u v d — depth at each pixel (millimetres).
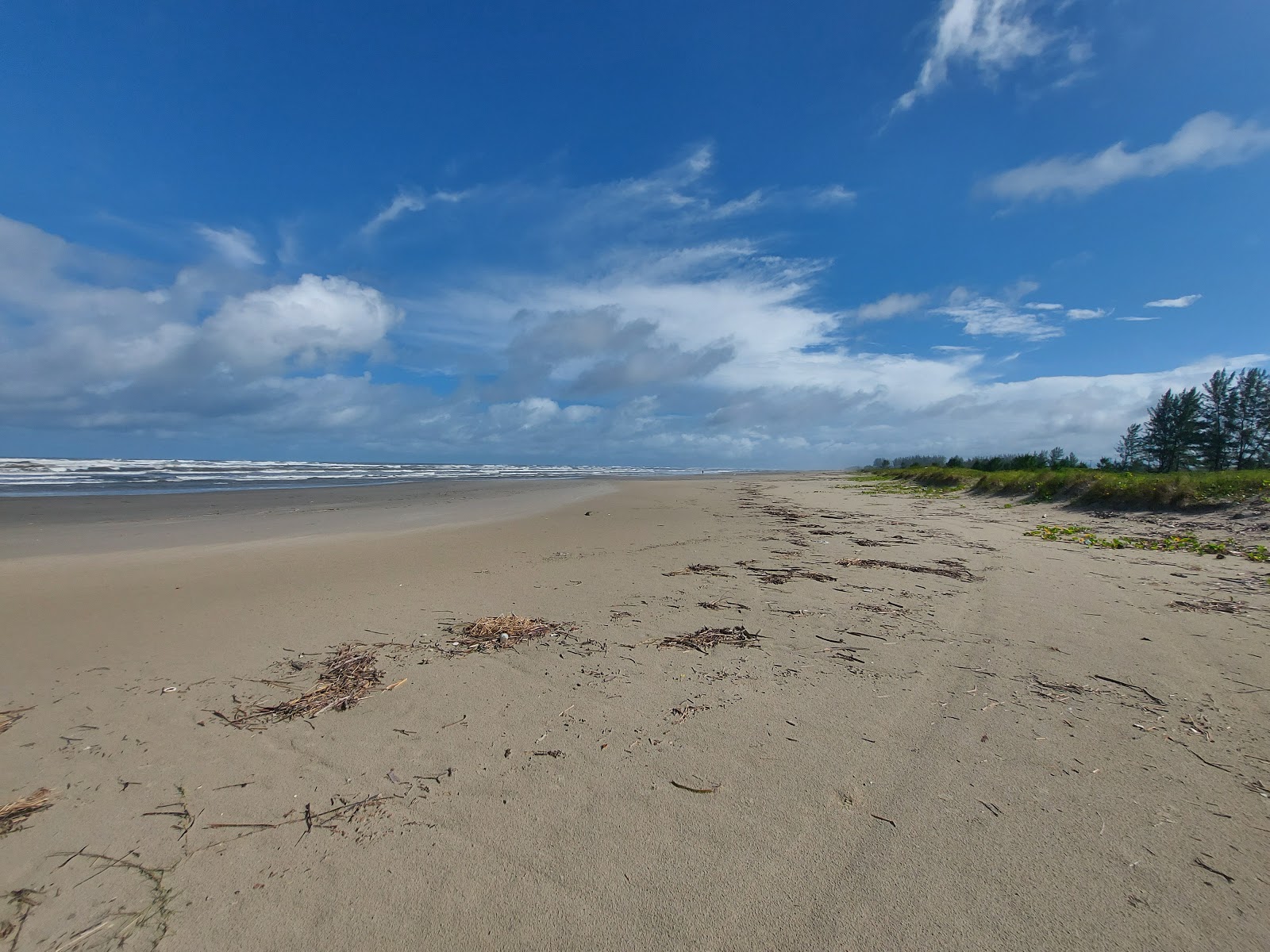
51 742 2975
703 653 4207
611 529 10883
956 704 3383
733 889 2033
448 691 3580
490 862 2168
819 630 4699
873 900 1979
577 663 4016
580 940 1843
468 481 30719
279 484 24203
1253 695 3473
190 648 4277
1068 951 1781
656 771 2732
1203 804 2469
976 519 12414
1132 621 4887
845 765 2777
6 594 5680
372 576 6609
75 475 26453
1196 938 1823
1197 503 10406
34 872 2102
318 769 2758
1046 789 2582
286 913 1941
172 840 2271
